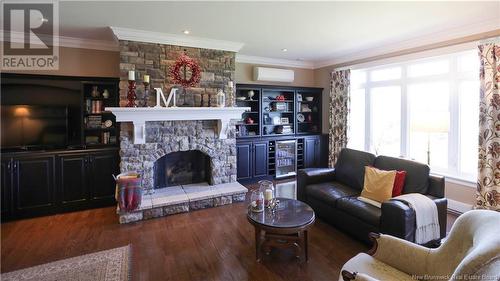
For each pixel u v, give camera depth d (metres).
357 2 2.86
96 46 4.29
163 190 4.24
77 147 4.00
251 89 5.58
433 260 1.62
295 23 3.50
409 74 4.75
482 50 3.41
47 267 2.49
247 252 2.77
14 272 2.41
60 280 2.30
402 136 4.86
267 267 2.51
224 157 4.59
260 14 3.17
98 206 4.05
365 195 3.18
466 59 3.97
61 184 3.81
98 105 4.24
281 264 2.56
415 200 2.62
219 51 4.44
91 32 3.82
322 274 2.41
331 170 3.94
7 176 3.50
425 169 2.93
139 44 3.87
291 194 4.81
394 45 4.56
